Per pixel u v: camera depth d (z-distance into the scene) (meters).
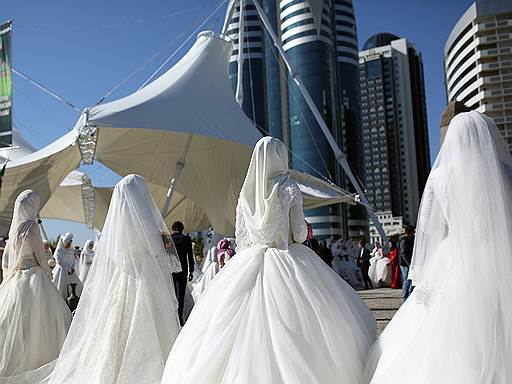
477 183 2.69
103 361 4.53
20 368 5.61
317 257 3.90
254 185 3.96
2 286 6.04
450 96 93.00
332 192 20.64
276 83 83.56
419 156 144.25
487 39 79.38
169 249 5.27
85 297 5.00
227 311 3.40
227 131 14.91
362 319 3.75
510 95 78.19
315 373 3.06
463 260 2.67
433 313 2.74
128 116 13.02
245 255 3.75
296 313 3.30
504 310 2.54
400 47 146.88
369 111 147.12
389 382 2.75
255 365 3.08
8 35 12.67
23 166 14.22
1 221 14.58
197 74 16.55
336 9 90.00
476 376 2.45
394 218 124.25
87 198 22.31
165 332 4.74
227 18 22.17
